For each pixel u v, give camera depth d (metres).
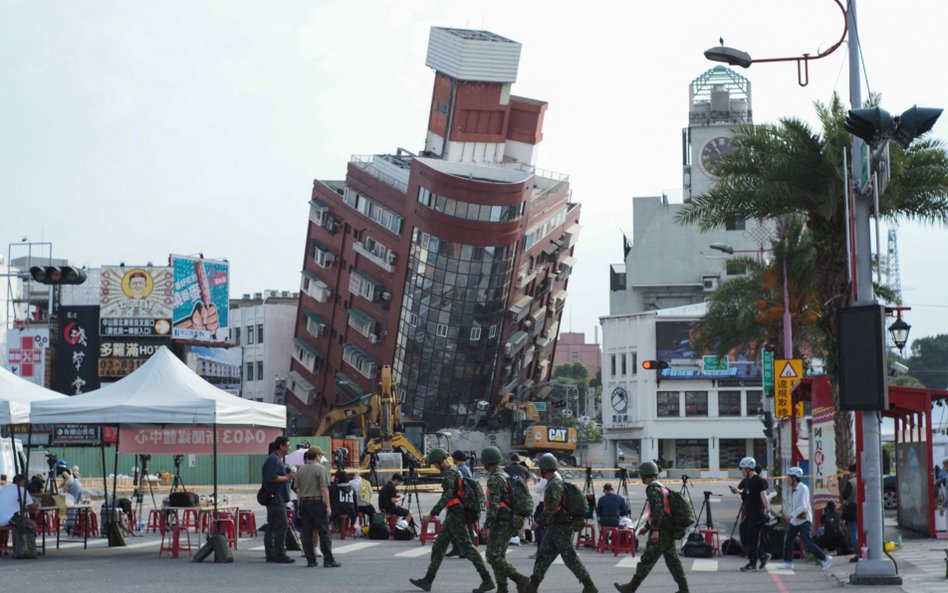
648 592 16.66
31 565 19.25
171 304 99.19
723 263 112.56
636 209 115.19
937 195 29.55
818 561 22.16
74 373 97.62
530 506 15.50
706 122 118.31
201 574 17.77
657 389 97.44
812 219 30.72
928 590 16.36
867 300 18.30
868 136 17.16
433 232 101.12
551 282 120.81
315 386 120.56
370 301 109.38
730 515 39.78
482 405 102.56
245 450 22.72
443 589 16.48
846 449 29.69
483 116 117.44
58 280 25.75
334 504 28.05
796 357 49.34
